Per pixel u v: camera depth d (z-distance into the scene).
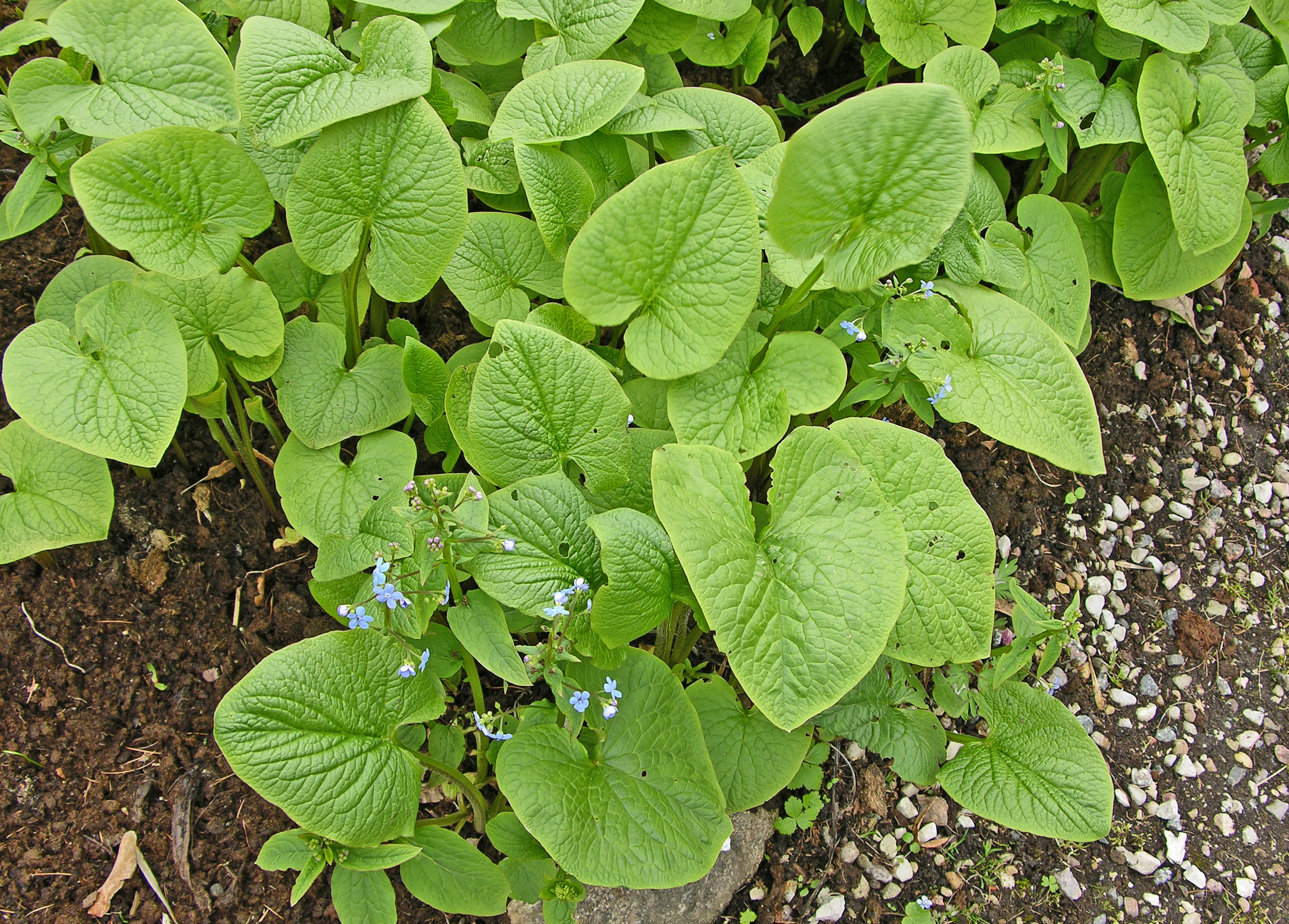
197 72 0.48
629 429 0.53
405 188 0.50
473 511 0.45
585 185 0.54
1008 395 0.54
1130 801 0.61
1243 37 0.64
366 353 0.54
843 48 0.69
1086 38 0.64
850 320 0.53
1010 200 0.69
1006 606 0.62
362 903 0.47
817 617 0.46
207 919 0.51
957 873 0.58
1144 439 0.67
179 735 0.53
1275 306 0.70
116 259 0.54
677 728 0.48
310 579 0.56
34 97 0.48
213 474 0.56
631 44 0.61
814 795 0.58
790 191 0.45
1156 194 0.62
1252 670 0.64
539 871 0.49
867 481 0.48
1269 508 0.67
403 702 0.47
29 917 0.50
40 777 0.51
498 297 0.54
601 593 0.45
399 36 0.50
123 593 0.54
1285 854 0.60
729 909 0.56
